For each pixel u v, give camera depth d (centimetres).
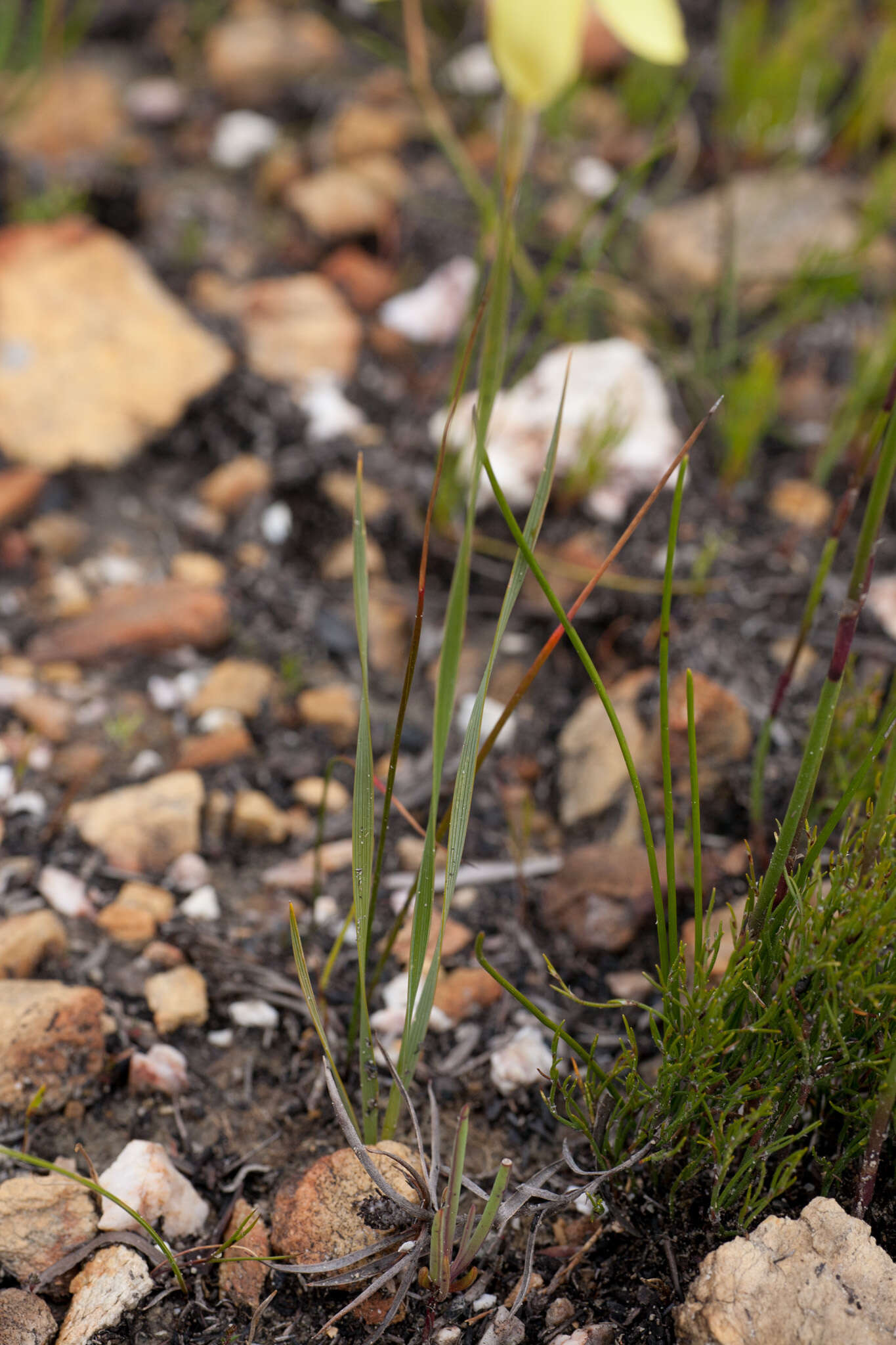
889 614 67
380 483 72
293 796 64
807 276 72
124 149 90
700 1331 53
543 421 71
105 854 62
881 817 52
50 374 72
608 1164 56
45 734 65
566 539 70
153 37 102
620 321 75
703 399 73
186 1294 55
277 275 81
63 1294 55
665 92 89
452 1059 59
